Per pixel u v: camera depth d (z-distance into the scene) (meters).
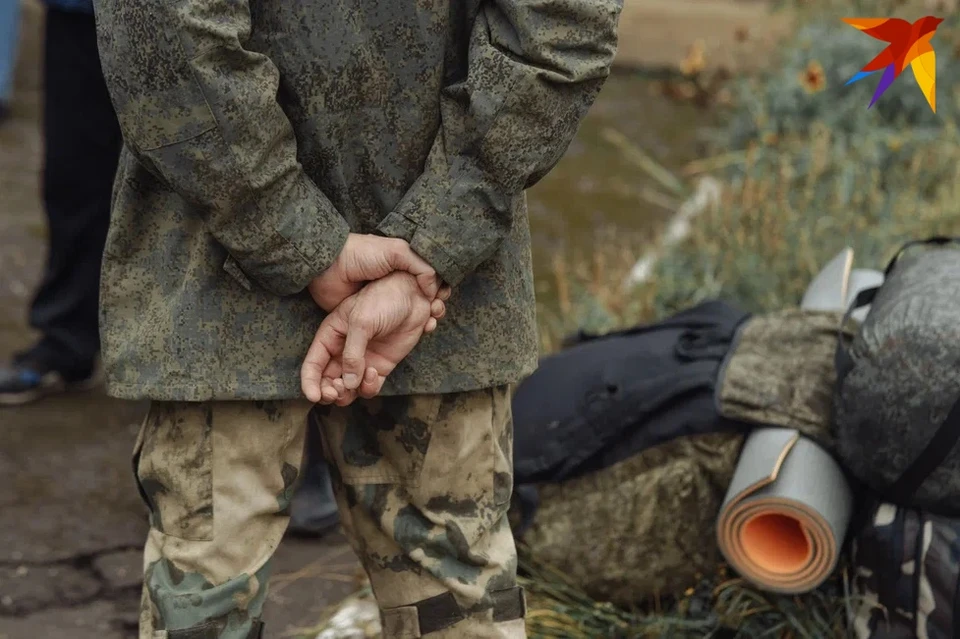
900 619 2.82
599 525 3.13
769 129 6.54
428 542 2.16
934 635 2.77
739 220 5.00
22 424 4.34
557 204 6.73
